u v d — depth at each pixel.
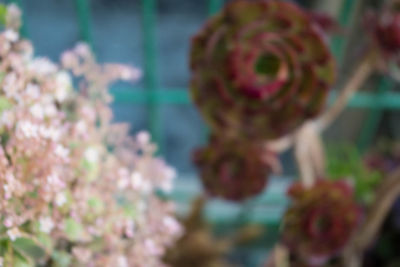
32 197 0.73
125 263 0.80
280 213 1.34
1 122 0.71
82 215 0.77
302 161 0.97
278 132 0.82
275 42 0.80
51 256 0.77
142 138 0.88
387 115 1.34
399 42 0.87
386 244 1.10
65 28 1.53
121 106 1.52
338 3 1.18
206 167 0.94
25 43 0.78
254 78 0.79
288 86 0.80
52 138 0.72
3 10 0.78
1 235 0.71
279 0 0.81
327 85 0.81
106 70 0.84
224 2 1.17
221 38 0.80
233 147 0.92
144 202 0.88
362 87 1.24
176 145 1.51
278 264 1.00
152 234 0.86
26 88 0.75
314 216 0.87
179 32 1.67
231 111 0.81
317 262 0.90
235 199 0.94
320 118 0.99
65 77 0.80
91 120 0.81
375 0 1.13
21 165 0.71
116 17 1.62
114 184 0.81
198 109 0.83
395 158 1.15
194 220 1.17
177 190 1.34
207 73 0.80
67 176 0.76
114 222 0.80
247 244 1.30
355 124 1.32
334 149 1.23
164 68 1.60
